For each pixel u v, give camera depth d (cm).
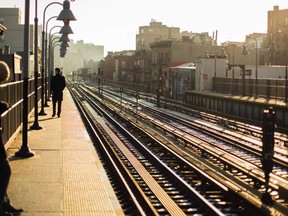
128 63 11850
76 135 1794
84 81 16075
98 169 1145
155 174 1366
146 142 2080
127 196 999
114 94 7212
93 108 4300
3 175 640
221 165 1567
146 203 945
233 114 3606
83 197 874
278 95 3372
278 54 8381
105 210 794
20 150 1297
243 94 3894
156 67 8788
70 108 3338
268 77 4962
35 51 1817
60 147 1484
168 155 1692
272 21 8725
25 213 759
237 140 2158
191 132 2561
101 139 2000
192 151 1852
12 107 1462
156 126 2812
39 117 2542
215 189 1156
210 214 922
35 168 1137
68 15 1898
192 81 5278
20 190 913
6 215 683
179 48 8138
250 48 8525
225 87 4538
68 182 994
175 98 5812
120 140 2097
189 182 1248
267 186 996
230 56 8431
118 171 1207
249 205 973
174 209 950
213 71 4994
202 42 8681
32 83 2644
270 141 967
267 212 898
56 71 2527
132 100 5722
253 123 3066
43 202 830
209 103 4216
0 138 635
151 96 6450
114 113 3638
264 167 984
